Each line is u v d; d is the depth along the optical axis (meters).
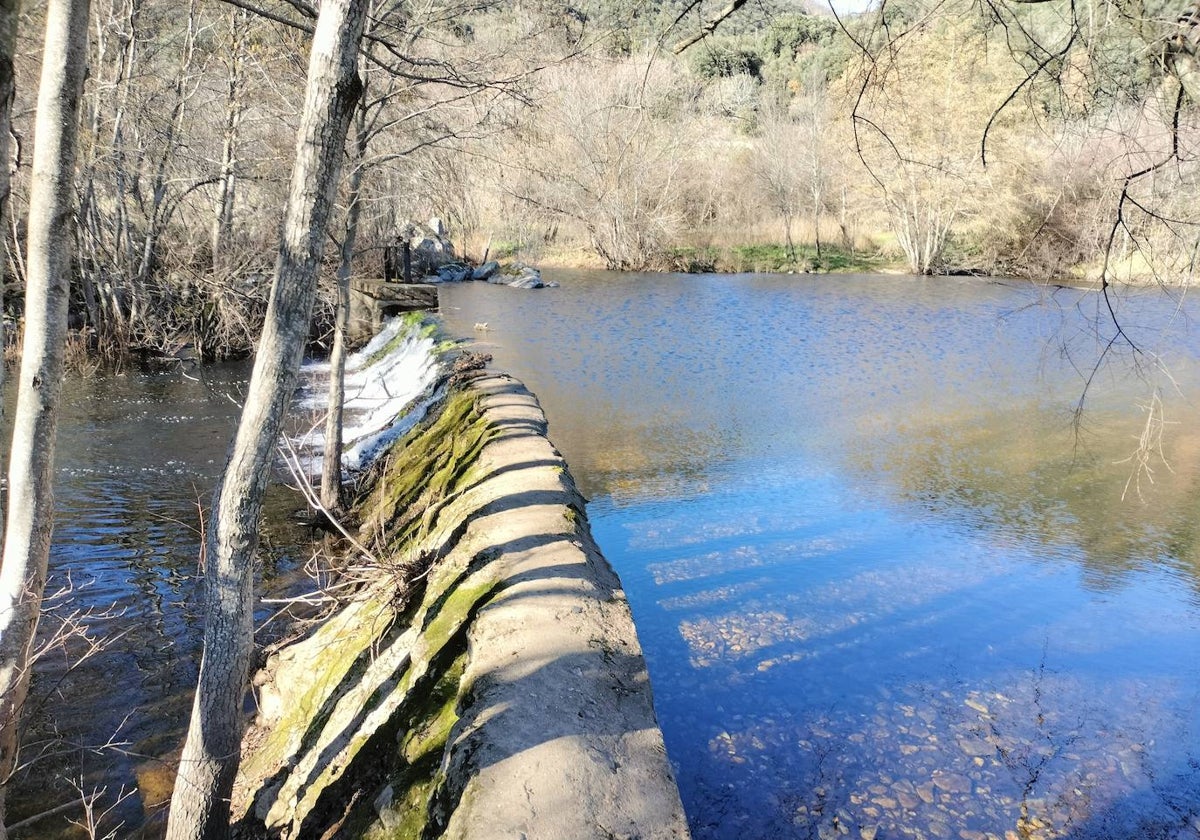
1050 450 10.20
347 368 17.42
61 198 3.31
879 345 17.56
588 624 3.95
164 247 16.95
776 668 5.28
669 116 32.78
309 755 4.41
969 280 30.05
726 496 8.63
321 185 3.14
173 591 7.11
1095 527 7.79
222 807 3.42
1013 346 17.28
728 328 19.64
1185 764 4.39
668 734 4.57
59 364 3.43
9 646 3.42
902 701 4.92
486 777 2.87
